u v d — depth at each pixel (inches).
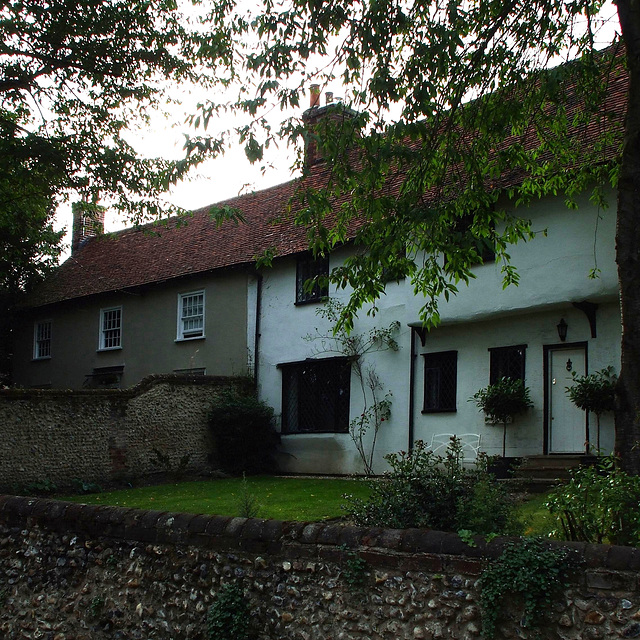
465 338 613.9
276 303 762.8
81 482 615.8
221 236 882.1
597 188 453.1
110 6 653.9
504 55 417.1
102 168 703.7
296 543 250.1
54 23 642.2
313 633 239.3
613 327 524.1
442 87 407.8
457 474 282.7
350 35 379.6
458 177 422.9
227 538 264.4
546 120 453.4
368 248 408.8
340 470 687.1
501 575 208.7
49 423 620.7
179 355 849.5
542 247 544.1
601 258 510.6
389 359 661.9
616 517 231.3
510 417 573.3
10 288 1055.6
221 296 814.5
